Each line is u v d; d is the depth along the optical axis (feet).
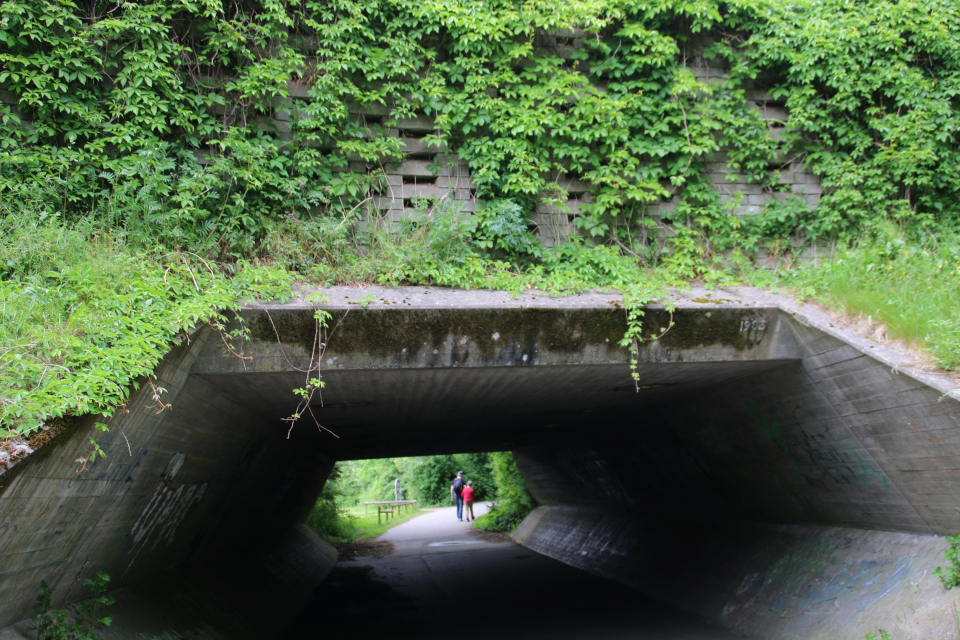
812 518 29.50
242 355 19.43
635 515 50.67
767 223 29.30
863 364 21.26
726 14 30.91
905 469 22.00
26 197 21.61
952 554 19.76
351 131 25.85
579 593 42.06
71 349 14.94
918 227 29.71
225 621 28.63
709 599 33.63
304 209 25.20
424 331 20.81
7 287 17.04
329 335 20.03
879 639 20.68
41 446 12.96
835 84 30.35
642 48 28.76
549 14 27.78
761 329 23.36
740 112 29.91
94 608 19.36
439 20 27.30
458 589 45.93
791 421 26.14
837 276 25.29
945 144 31.19
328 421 33.30
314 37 26.68
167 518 24.39
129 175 22.12
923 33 31.45
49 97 22.25
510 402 31.45
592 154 28.07
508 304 21.49
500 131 27.12
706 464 34.94
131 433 17.22
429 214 25.75
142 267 19.29
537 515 75.77
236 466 30.35
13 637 15.43
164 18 23.84
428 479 136.36
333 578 53.16
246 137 25.13
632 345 22.48
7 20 22.11
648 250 28.22
